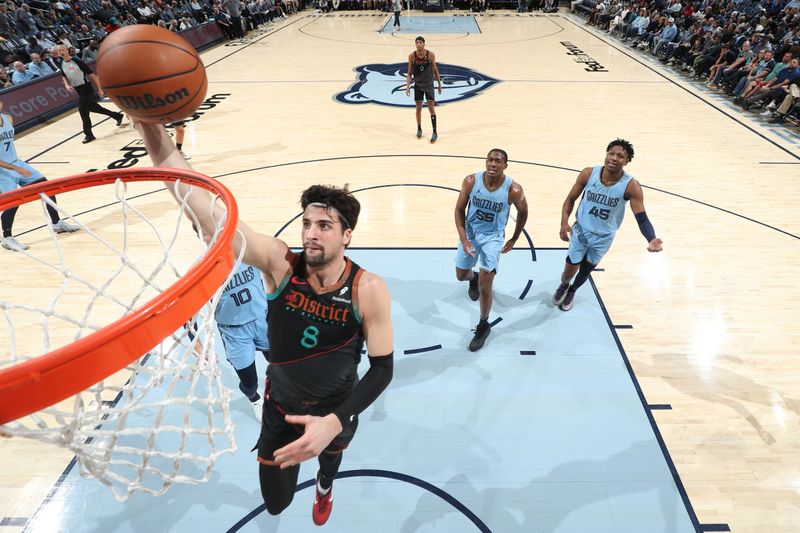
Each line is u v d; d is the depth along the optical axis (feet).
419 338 13.55
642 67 42.39
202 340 5.44
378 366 6.02
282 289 5.91
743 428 10.90
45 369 3.48
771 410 11.32
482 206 12.43
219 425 10.89
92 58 34.27
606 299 14.96
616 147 11.75
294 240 17.85
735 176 22.48
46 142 26.71
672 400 11.59
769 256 16.83
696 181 22.03
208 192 5.60
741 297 14.94
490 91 35.55
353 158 24.64
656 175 22.58
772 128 28.30
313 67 42.88
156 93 4.94
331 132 28.12
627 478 9.89
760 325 13.84
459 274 13.83
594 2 67.62
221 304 9.40
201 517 9.21
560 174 22.80
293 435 6.74
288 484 7.18
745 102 31.30
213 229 5.44
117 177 5.97
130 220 18.97
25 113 28.71
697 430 10.86
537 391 11.89
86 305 14.48
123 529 8.99
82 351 3.62
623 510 9.33
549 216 19.35
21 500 9.43
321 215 5.46
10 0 40.52
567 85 36.86
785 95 28.73
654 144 26.02
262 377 12.25
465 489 9.73
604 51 48.91
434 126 26.25
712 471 10.00
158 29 5.07
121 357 3.86
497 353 13.03
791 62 29.01
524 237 18.01
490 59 45.32
